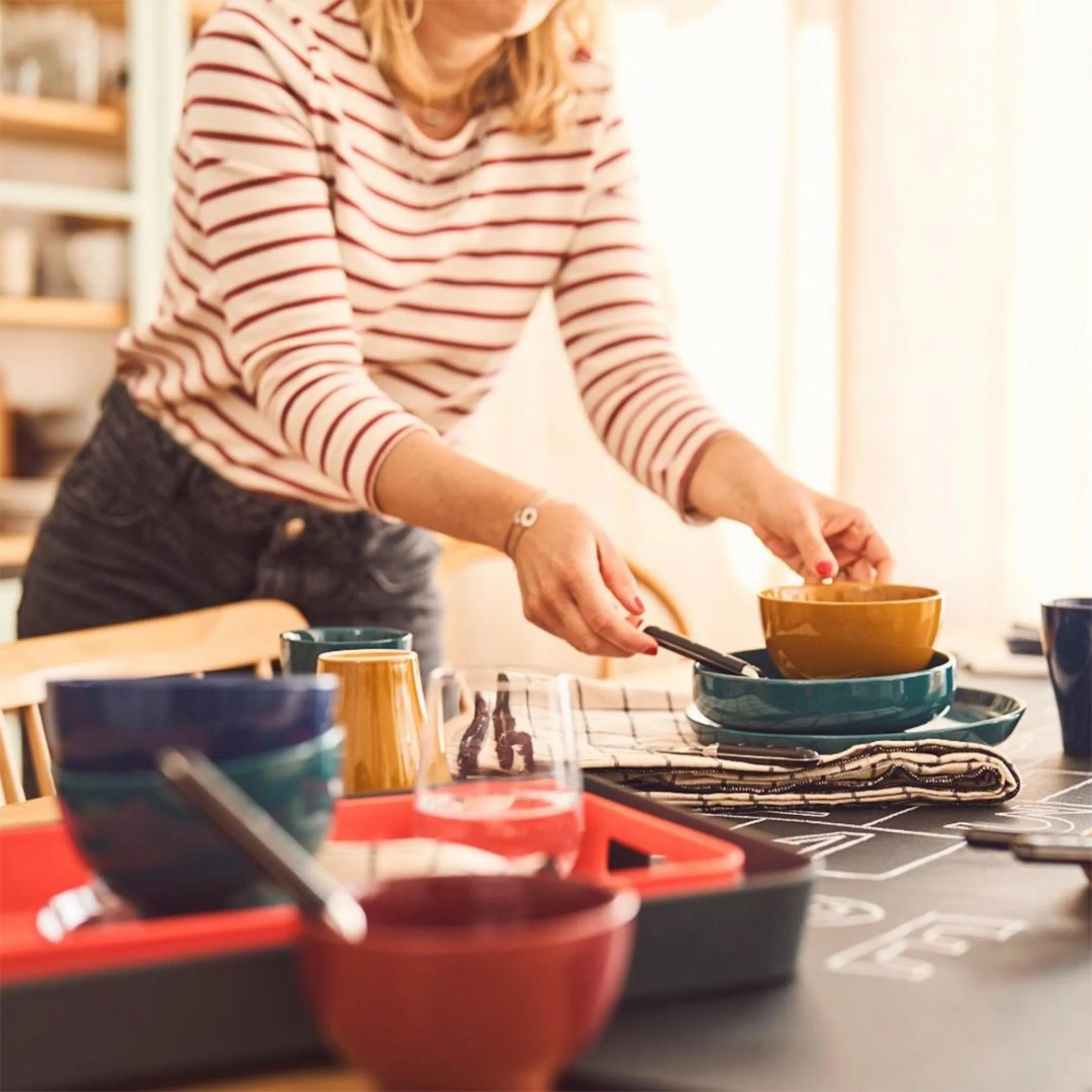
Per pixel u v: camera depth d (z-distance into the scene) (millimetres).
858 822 905
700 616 2697
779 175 2631
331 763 594
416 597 1679
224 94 1311
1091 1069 507
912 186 2520
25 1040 484
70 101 2426
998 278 2459
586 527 1088
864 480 2584
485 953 427
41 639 1146
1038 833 794
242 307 1301
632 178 1602
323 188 1356
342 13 1389
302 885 451
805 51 2592
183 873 558
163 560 1562
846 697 1001
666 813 731
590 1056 517
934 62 2490
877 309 2562
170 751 556
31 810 926
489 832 672
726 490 1365
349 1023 440
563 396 2729
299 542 1547
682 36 2678
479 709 705
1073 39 2379
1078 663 1125
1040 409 2430
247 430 1486
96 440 1608
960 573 2506
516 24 1387
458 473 1155
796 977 603
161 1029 500
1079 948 644
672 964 567
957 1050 523
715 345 2689
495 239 1526
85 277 2467
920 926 677
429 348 1529
